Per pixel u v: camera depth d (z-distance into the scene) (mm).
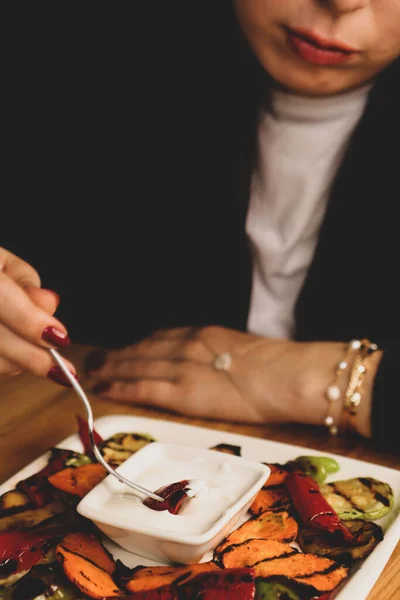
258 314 924
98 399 718
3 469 609
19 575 499
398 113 800
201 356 723
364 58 691
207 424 692
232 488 536
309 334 898
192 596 472
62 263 1043
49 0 1006
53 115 1033
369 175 825
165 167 934
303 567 495
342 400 662
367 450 652
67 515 542
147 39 913
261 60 723
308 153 841
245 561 498
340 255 856
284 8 674
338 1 646
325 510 529
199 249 940
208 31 860
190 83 886
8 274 625
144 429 631
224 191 896
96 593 478
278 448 604
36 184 1049
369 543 513
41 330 557
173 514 514
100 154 997
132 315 993
